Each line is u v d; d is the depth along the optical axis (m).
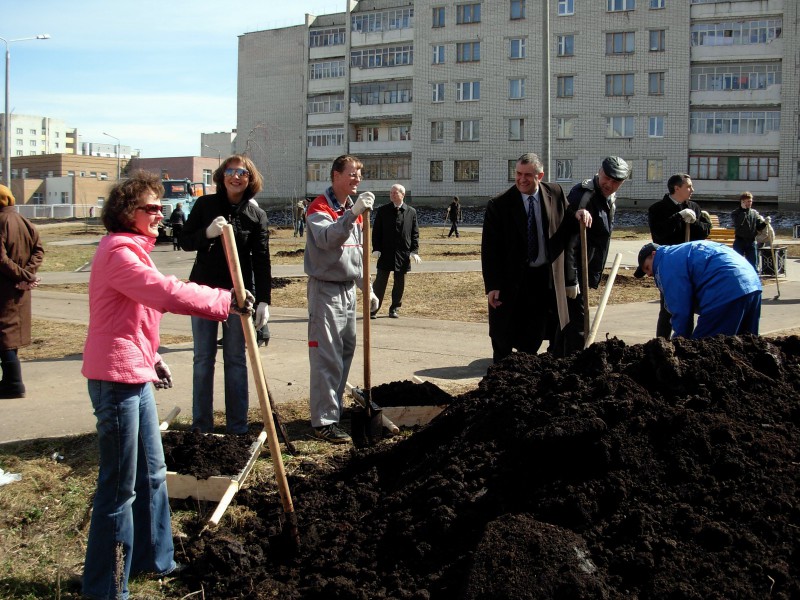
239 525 4.30
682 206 7.77
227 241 3.68
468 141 58.31
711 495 3.57
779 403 4.12
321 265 5.76
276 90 69.12
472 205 58.34
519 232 6.35
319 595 3.49
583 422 3.84
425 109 59.53
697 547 3.33
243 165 5.66
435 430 4.75
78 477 5.11
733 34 51.69
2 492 4.79
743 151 51.97
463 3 57.66
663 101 53.00
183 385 7.74
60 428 6.18
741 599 3.08
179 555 4.04
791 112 50.66
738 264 5.62
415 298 15.13
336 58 65.81
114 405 3.49
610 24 53.56
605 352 4.57
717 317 5.57
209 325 5.78
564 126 55.47
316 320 5.77
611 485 3.64
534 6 55.44
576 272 6.57
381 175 63.44
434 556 3.58
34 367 8.88
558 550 3.26
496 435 4.24
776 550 3.28
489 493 3.82
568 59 54.88
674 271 5.68
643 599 3.16
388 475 4.64
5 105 39.94
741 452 3.75
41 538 4.29
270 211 66.06
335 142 66.44
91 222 60.78
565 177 55.81
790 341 4.77
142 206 3.54
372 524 3.95
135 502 3.76
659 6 52.56
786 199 51.12
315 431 5.85
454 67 58.28
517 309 6.51
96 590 3.51
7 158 40.00
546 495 3.70
